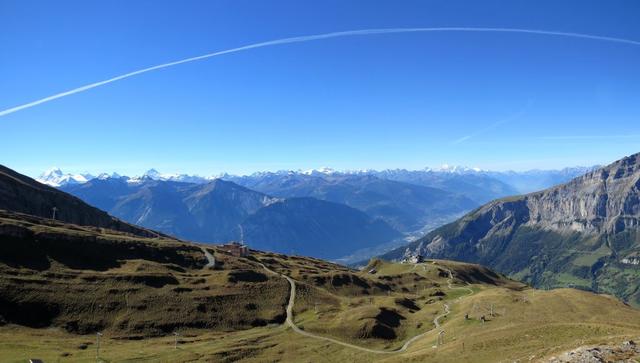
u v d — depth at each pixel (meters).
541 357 84.75
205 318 190.50
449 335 160.50
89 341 159.38
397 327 198.88
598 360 66.56
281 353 161.75
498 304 194.00
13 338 150.88
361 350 168.00
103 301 185.62
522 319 163.62
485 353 113.56
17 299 171.25
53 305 174.38
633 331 108.44
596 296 196.50
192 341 170.38
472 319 176.00
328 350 166.88
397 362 125.06
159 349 157.75
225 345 165.25
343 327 191.25
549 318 161.12
